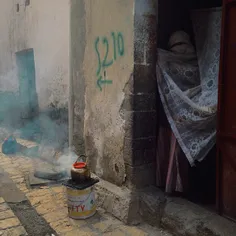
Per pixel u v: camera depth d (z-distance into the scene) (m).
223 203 3.32
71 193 3.84
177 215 3.42
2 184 4.98
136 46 3.69
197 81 3.72
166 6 4.09
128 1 3.71
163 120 3.92
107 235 3.50
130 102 3.78
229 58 3.10
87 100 4.73
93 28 4.44
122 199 3.81
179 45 3.83
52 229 3.65
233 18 3.04
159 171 3.94
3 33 9.84
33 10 7.54
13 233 3.52
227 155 3.19
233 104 3.09
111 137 4.18
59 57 6.35
